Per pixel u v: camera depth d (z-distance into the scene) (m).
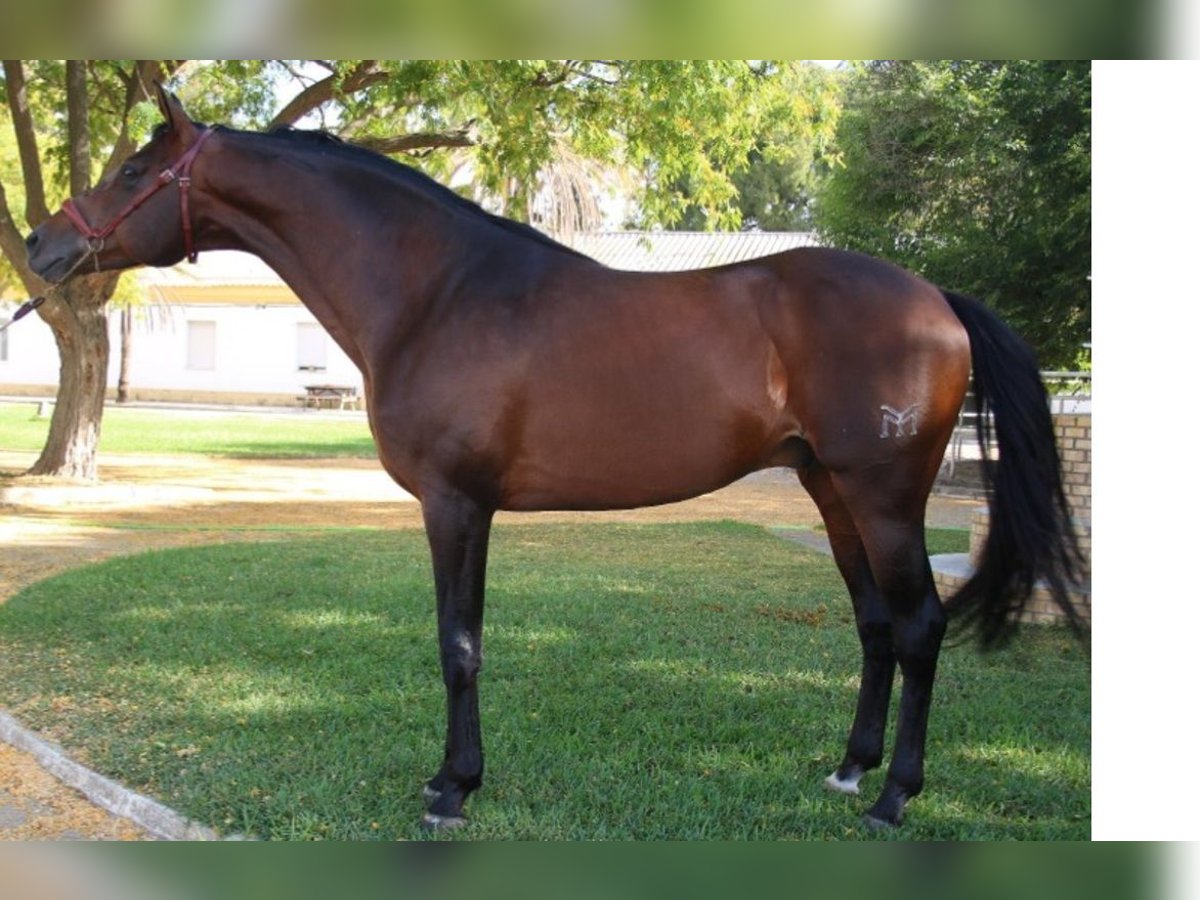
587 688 4.96
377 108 12.09
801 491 15.73
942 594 6.66
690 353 3.38
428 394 3.43
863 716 3.83
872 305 3.37
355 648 5.58
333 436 21.98
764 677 5.18
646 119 10.98
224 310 32.38
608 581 7.57
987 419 3.54
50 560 8.34
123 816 3.68
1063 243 14.00
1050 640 5.93
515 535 10.21
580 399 3.39
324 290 3.68
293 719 4.48
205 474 15.07
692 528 10.84
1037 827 3.53
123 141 11.38
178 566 7.79
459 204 3.70
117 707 4.64
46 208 12.26
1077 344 15.02
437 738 4.25
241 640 5.72
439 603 3.51
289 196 3.66
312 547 8.95
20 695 4.80
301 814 3.55
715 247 28.66
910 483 3.39
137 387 33.31
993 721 4.57
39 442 17.52
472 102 9.73
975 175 14.81
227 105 13.13
